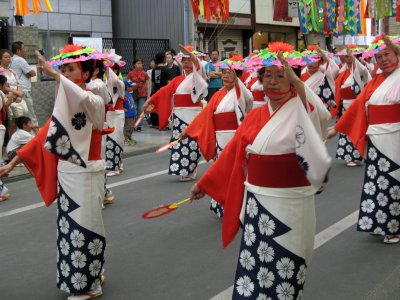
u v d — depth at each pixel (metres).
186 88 7.98
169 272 4.64
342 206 6.47
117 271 4.69
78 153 3.65
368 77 8.88
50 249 5.36
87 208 3.88
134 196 7.30
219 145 6.18
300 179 2.98
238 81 5.86
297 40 21.69
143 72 13.48
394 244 5.13
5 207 7.00
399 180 4.98
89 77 3.97
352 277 4.42
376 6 15.45
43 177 4.02
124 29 18.00
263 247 3.05
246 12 19.00
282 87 2.97
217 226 5.90
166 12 17.06
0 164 7.26
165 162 9.76
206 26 16.70
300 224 3.02
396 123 4.91
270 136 2.99
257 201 3.06
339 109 9.37
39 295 4.28
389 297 4.03
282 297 3.04
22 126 8.75
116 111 8.51
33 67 12.46
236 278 3.21
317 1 14.91
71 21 15.84
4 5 12.82
